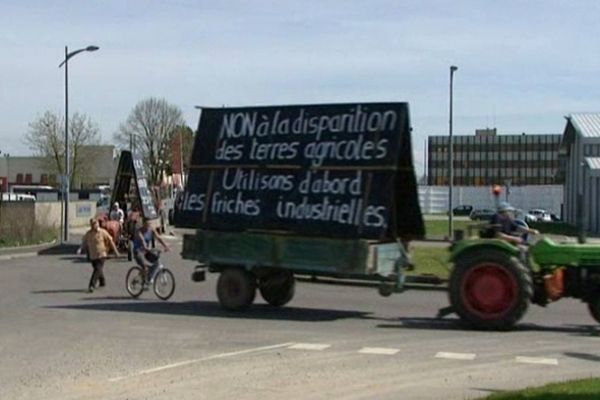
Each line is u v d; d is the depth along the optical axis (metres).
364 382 12.66
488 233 19.53
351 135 20.75
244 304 21.52
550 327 19.09
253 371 13.47
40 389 12.14
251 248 21.41
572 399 10.64
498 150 153.25
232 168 21.97
